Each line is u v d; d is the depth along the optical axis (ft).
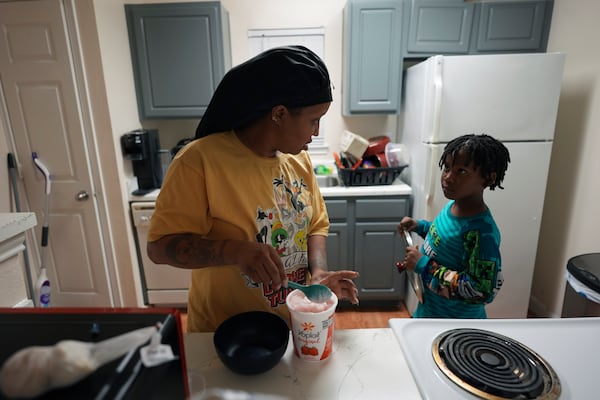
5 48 6.06
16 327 1.44
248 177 2.54
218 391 1.88
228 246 2.21
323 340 2.06
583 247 6.22
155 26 6.89
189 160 2.41
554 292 6.97
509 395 1.78
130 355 1.28
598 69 5.84
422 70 6.35
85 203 6.72
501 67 5.71
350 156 7.38
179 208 2.39
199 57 7.05
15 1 5.85
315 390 1.90
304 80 2.26
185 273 7.34
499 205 6.24
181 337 1.59
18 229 3.35
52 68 6.11
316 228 3.20
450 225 3.51
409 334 2.34
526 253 6.46
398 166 7.18
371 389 1.90
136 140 6.71
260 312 2.35
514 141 5.99
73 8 5.88
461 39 7.02
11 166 6.48
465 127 5.93
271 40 8.09
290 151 2.59
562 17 6.57
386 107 7.45
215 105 2.52
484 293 3.10
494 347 2.13
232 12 7.95
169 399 1.51
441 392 1.85
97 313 1.53
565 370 2.00
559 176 6.78
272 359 1.95
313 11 7.94
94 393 1.15
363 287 7.56
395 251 7.34
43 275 5.99
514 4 6.80
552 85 5.76
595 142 5.94
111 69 6.40
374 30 7.04
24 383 1.07
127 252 7.02
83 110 6.32
